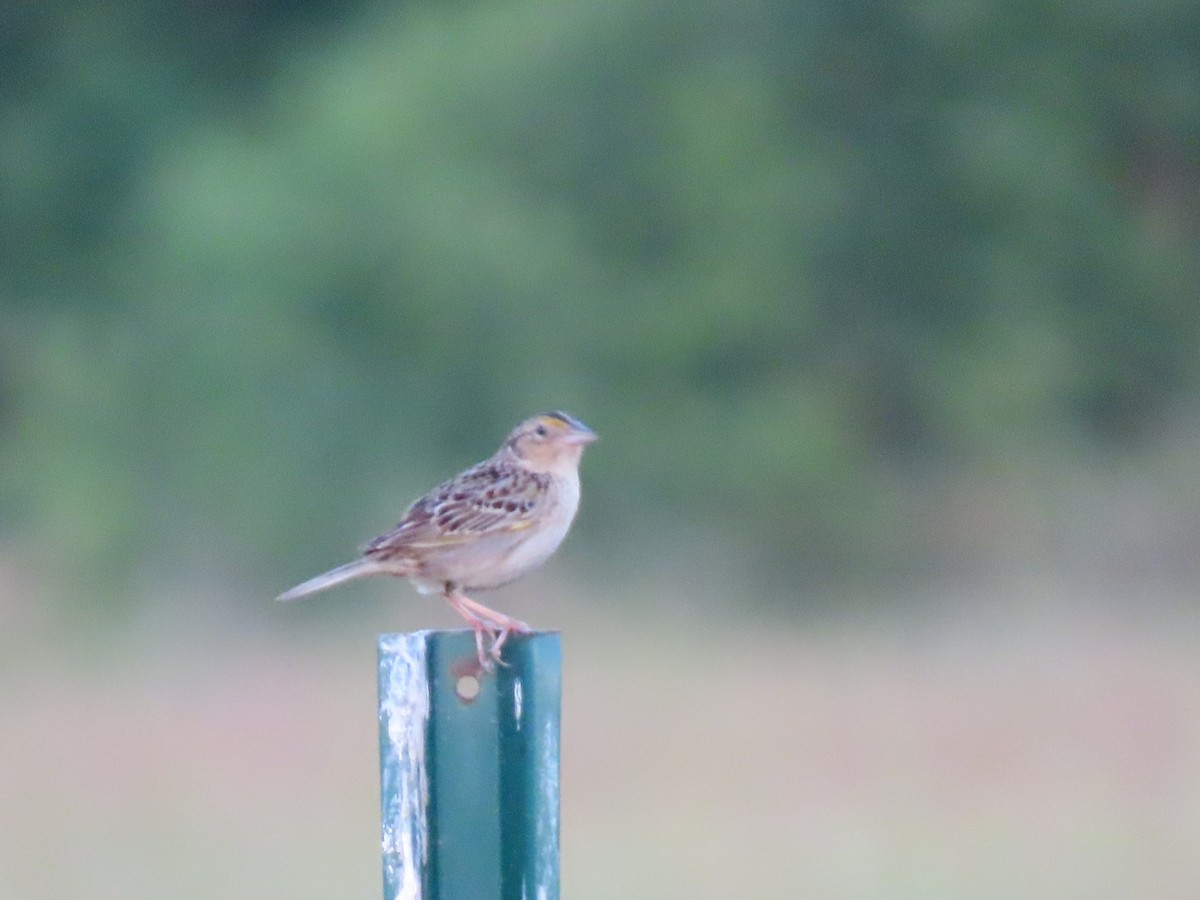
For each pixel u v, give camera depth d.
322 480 20.94
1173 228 22.66
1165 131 22.42
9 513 22.81
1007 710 14.41
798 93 21.78
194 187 21.78
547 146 21.45
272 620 19.92
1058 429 22.11
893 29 21.53
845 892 10.59
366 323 21.30
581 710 14.68
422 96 21.50
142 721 15.16
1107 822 11.45
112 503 21.28
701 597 19.22
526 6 21.86
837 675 15.67
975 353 21.84
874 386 21.78
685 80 21.48
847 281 21.67
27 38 24.55
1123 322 22.38
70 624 19.81
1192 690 14.72
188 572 20.94
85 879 11.15
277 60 24.84
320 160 21.39
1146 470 21.19
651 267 21.41
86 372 22.16
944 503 21.42
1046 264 22.17
